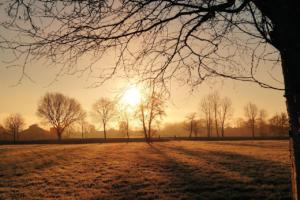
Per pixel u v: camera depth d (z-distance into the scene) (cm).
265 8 436
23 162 3981
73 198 1928
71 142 11300
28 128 16000
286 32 409
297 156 414
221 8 489
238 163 3216
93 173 2848
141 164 3369
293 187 428
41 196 2020
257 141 9056
